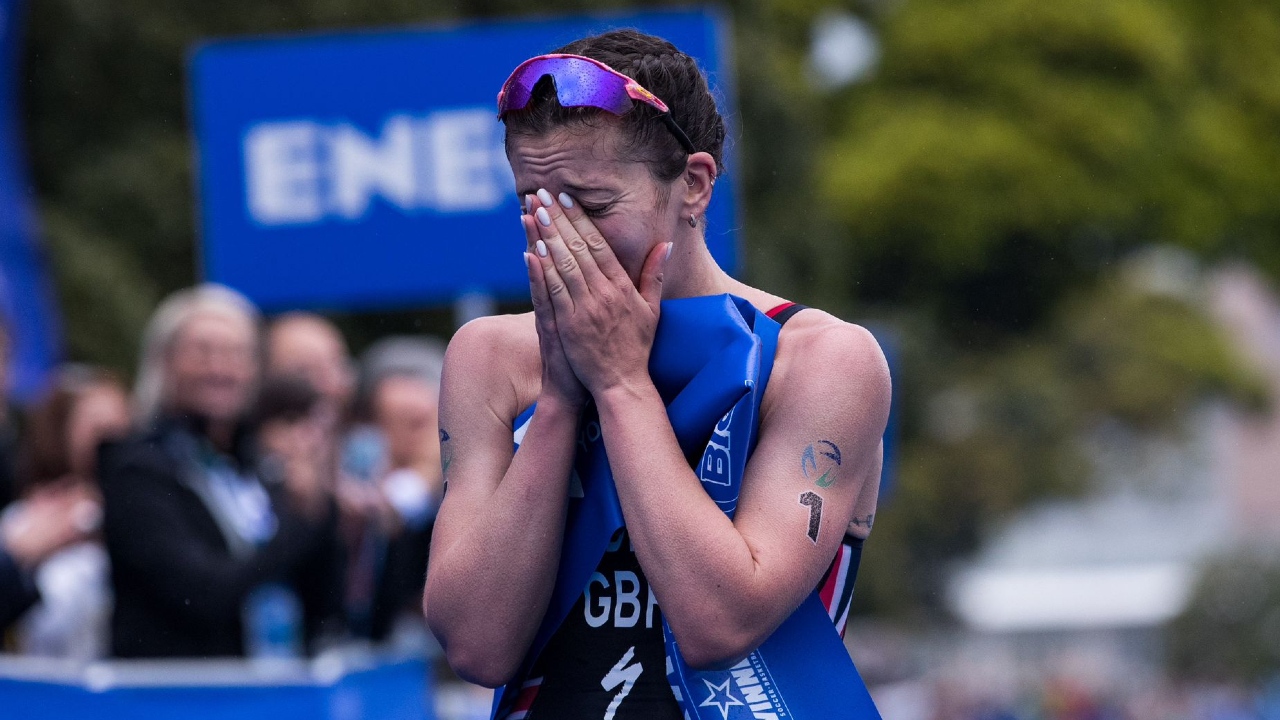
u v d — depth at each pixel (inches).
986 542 4101.9
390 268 784.9
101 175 1419.8
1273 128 3154.5
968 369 3393.2
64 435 610.5
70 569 609.3
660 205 266.1
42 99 1418.6
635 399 260.8
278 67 789.2
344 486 603.2
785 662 265.3
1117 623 5900.6
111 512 520.4
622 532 269.9
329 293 788.0
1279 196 3120.1
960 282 3112.7
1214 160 3065.9
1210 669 4424.2
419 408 681.6
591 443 270.8
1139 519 6683.1
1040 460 3740.2
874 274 3048.7
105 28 1413.6
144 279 1443.2
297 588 576.7
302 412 573.9
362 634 633.0
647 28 745.6
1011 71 3014.3
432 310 1487.5
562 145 261.0
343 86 785.6
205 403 547.2
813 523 260.8
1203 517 6614.2
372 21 1497.3
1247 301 5137.8
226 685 472.7
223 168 795.4
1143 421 4133.9
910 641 3533.5
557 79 260.5
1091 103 2992.1
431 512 670.5
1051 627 5856.3
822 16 3105.3
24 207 967.6
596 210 262.2
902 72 3083.2
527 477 263.7
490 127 779.4
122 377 1338.6
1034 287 3147.1
